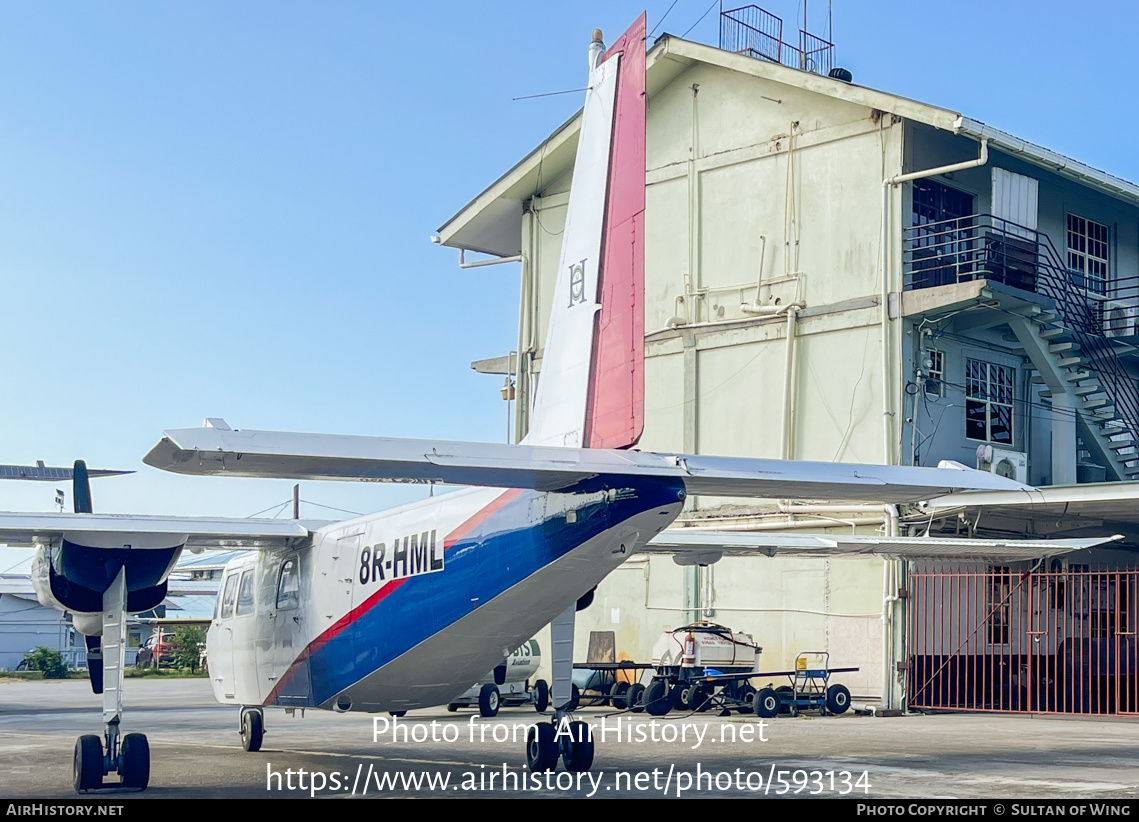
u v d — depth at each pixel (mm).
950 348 26250
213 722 23859
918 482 9320
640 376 9641
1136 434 27531
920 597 24469
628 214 10188
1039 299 24953
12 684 47750
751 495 10078
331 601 13102
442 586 11406
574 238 11016
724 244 28125
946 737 17844
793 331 26188
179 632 61000
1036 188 27062
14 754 16750
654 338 29172
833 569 25156
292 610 14000
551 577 10438
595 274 10555
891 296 24875
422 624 11617
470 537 11211
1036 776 12586
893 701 23656
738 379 27344
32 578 13656
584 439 10312
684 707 22953
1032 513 24844
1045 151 25531
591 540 9891
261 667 14938
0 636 58156
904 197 25188
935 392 25625
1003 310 25219
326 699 13344
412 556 11883
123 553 12961
